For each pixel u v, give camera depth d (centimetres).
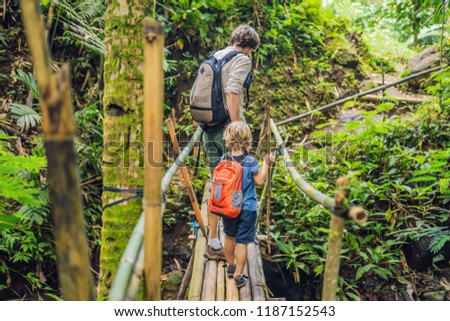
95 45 432
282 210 370
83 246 98
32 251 335
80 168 391
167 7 498
